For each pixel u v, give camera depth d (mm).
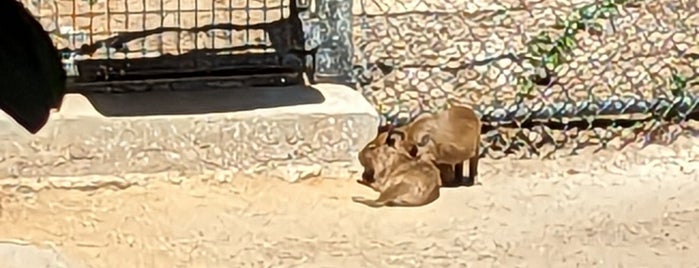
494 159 5773
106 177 5332
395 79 6023
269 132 5477
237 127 5449
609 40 6094
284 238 4637
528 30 6105
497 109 5906
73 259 4363
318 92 5855
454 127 5258
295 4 6059
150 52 6047
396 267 4309
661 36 6113
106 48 5965
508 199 5172
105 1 6031
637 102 5996
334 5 5992
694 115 6051
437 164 5262
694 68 6094
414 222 4852
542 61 6043
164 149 5406
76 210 4980
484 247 4531
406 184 5062
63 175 5328
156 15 6117
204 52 6094
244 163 5484
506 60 6062
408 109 5906
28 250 4441
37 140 5273
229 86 6051
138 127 5359
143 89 5941
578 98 5992
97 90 5859
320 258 4395
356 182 5434
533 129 5906
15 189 5223
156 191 5262
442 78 6039
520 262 4359
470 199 5152
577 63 6062
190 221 4844
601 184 5410
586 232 4719
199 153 5441
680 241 4605
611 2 6078
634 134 5969
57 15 5875
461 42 6078
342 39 6020
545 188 5336
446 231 4719
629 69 6082
